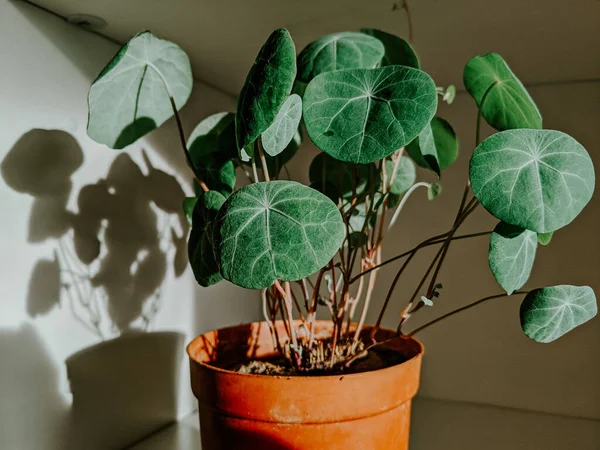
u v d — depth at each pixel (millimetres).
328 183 804
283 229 489
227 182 711
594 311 621
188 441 910
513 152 511
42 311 733
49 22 755
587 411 1051
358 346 786
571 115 1074
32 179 720
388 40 642
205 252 607
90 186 817
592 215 1045
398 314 1171
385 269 1180
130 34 854
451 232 638
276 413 562
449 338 1144
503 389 1109
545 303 574
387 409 601
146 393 933
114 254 864
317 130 519
